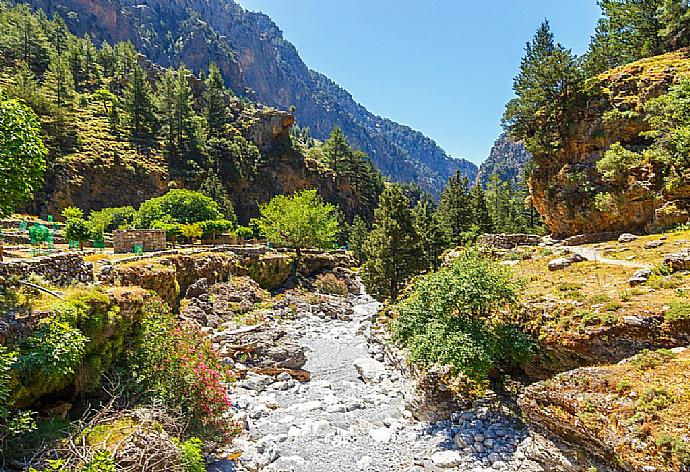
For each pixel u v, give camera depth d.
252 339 23.05
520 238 36.44
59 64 95.19
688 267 15.65
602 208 31.16
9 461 8.12
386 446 13.77
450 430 14.21
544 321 14.35
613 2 45.94
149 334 13.28
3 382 7.95
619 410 9.24
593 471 9.30
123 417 10.34
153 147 86.88
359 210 116.62
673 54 34.66
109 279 18.48
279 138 111.56
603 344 12.34
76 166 68.56
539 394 10.74
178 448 9.63
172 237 48.34
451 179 55.88
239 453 12.85
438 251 43.94
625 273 17.69
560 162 36.88
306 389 19.34
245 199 96.00
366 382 20.27
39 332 9.35
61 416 10.21
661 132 27.22
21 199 10.31
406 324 16.56
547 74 35.94
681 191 26.34
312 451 13.51
